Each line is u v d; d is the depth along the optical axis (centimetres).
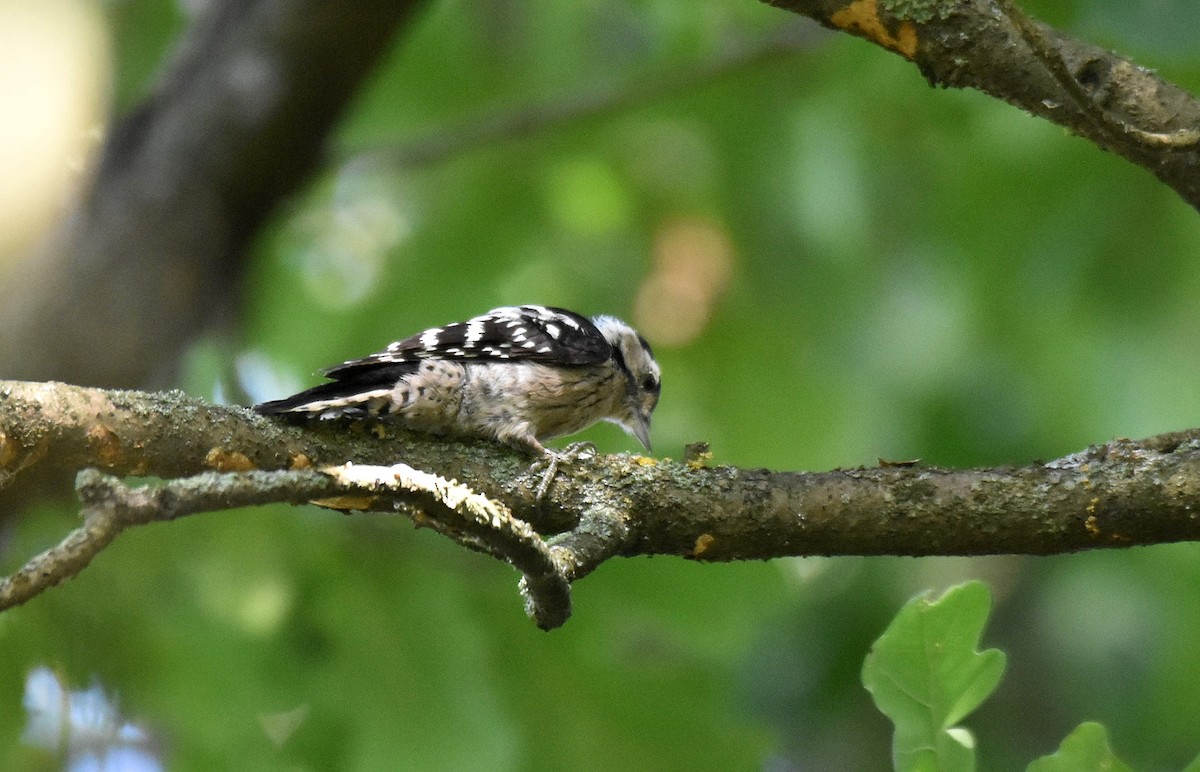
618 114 1403
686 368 1455
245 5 1213
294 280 1473
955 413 1334
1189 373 1198
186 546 1027
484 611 1101
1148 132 684
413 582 1075
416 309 1427
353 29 1152
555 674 1100
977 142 1316
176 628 1027
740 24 1418
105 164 1162
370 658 1047
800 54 1400
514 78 1465
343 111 1193
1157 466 693
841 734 1402
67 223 1120
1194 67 1084
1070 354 1262
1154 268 1228
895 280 1374
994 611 1400
